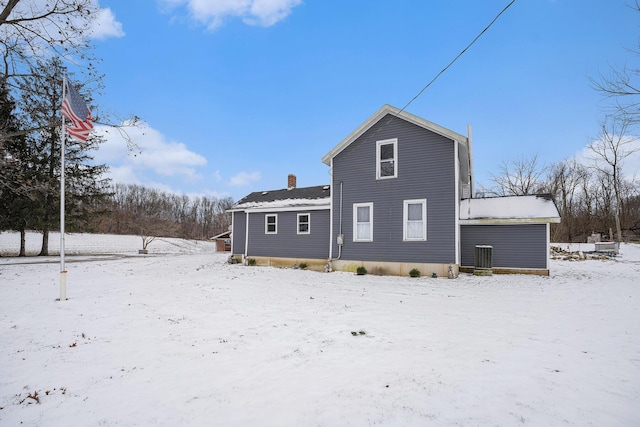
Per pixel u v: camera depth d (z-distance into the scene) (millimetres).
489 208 16141
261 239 20750
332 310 8445
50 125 10680
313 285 12633
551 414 3523
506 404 3730
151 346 5918
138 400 4055
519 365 4824
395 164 16219
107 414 3770
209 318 7699
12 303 9500
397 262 15859
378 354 5363
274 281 13492
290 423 3453
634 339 5984
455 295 10594
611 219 46875
